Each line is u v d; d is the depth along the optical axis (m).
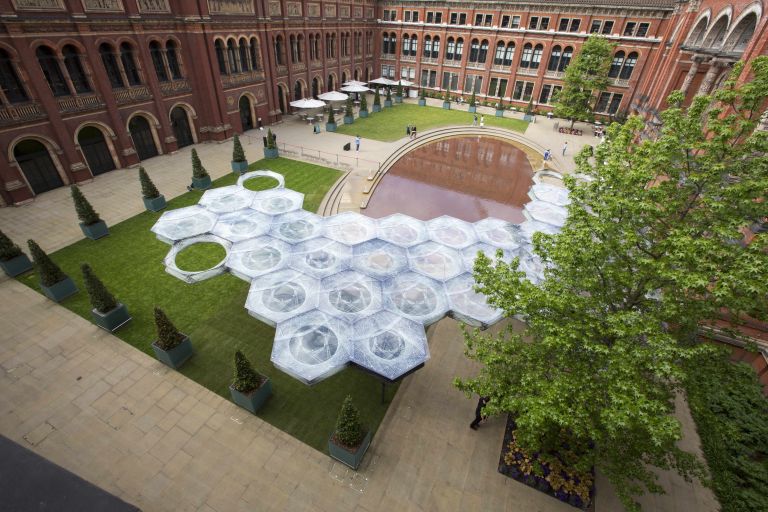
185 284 20.05
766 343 16.08
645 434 9.60
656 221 10.69
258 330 17.59
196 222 18.72
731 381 9.98
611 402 8.66
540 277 15.66
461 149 42.34
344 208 28.70
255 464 12.62
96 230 22.72
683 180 11.71
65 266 20.80
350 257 16.98
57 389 14.62
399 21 58.78
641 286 10.48
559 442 12.52
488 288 11.47
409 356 12.73
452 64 58.22
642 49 45.44
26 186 25.56
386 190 32.47
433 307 14.57
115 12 27.30
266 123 43.34
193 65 34.03
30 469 5.47
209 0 32.69
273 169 32.94
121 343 16.59
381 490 12.12
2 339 16.50
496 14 51.72
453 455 13.17
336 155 36.53
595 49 41.50
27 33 23.34
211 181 29.58
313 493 11.96
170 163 32.78
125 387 14.84
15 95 24.31
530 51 52.03
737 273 7.94
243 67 38.94
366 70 62.25
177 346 15.32
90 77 27.17
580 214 10.61
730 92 9.86
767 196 9.14
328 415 14.26
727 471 13.08
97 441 13.05
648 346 8.99
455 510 11.74
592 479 12.39
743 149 9.77
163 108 32.72
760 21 17.20
